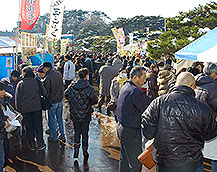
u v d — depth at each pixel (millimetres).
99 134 6258
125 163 3646
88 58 12727
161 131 2445
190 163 2365
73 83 4664
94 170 4418
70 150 5262
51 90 5328
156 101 2572
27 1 8352
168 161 2412
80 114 4586
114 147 5445
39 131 5152
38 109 4996
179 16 12328
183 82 2561
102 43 50688
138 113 3383
